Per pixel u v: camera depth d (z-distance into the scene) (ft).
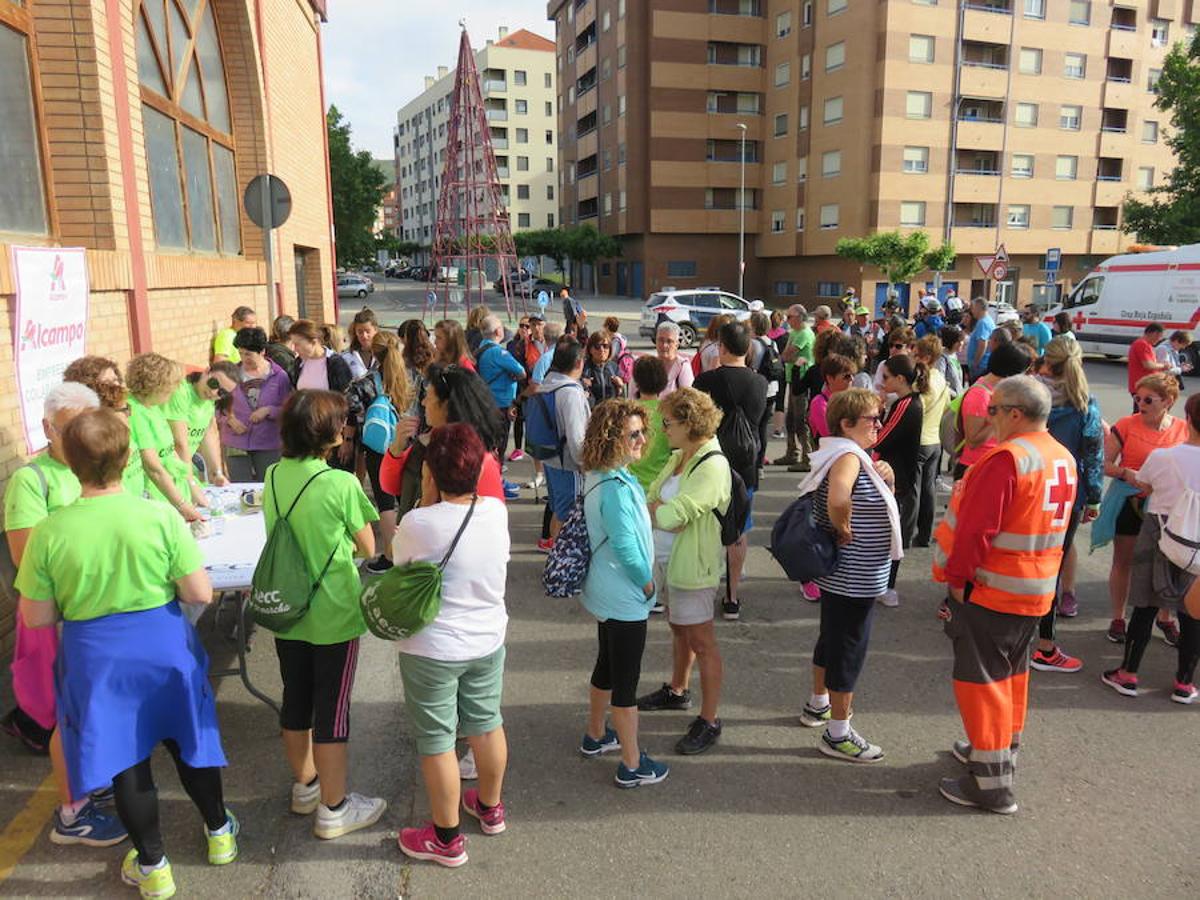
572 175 209.97
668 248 166.91
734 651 16.37
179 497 13.87
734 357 17.61
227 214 34.27
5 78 17.16
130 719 8.74
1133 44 151.23
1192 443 13.43
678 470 13.00
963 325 50.03
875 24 136.05
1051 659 15.48
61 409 10.30
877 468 12.58
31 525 10.24
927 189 141.79
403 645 9.61
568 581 11.06
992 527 10.71
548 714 13.82
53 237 18.78
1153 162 158.92
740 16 159.22
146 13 25.04
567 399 18.97
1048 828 10.94
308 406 9.88
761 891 9.70
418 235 383.65
